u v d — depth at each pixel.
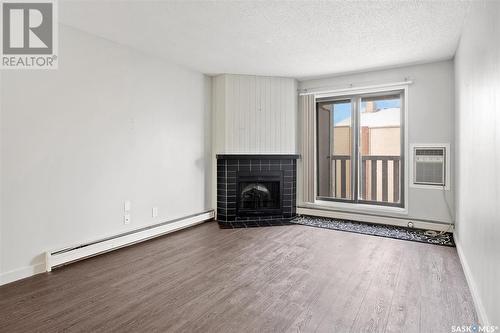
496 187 1.59
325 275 2.64
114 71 3.37
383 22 2.86
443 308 2.07
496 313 1.55
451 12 2.64
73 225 2.98
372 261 2.98
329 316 1.97
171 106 4.14
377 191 4.70
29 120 2.62
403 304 2.12
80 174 3.03
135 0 2.47
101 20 2.83
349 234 3.98
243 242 3.65
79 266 2.86
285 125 4.96
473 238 2.32
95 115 3.17
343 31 3.08
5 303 2.14
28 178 2.62
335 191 5.04
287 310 2.04
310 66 4.31
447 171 3.96
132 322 1.90
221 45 3.49
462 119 3.02
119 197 3.44
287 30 3.06
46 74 2.74
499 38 1.51
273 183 4.98
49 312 2.02
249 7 2.59
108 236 3.31
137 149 3.65
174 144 4.20
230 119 4.77
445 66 3.96
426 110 4.10
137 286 2.42
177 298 2.21
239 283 2.48
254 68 4.43
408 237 3.80
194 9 2.62
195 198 4.60
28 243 2.62
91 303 2.14
